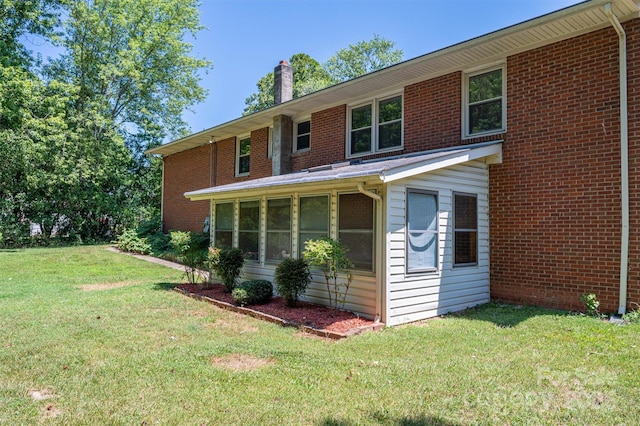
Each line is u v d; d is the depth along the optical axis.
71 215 20.91
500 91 8.63
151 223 20.02
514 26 7.46
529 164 8.07
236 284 9.53
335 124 12.06
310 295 8.09
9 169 18.36
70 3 20.44
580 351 5.05
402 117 10.32
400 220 6.80
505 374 4.33
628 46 6.91
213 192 10.34
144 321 6.71
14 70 17.09
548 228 7.77
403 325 6.61
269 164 14.38
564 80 7.64
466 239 8.07
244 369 4.56
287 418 3.37
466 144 9.01
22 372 4.37
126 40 22.61
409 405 3.62
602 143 7.14
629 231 6.77
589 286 7.22
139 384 4.05
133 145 24.53
